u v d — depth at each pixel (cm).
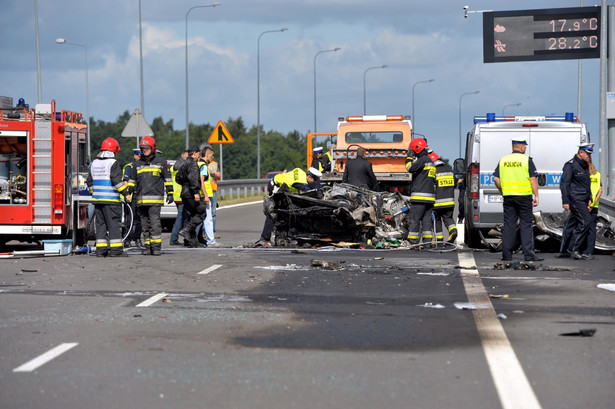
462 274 2334
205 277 2250
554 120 3297
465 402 1039
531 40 5281
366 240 3234
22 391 1090
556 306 1773
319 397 1062
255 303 1803
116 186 2841
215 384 1124
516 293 1967
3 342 1389
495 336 1442
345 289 2025
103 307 1744
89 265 2569
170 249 3238
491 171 3203
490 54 5303
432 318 1622
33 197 3055
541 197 3200
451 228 3331
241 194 9456
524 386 1112
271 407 1019
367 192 3325
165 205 4484
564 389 1100
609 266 2578
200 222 3388
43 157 3052
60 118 3155
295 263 2611
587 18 5234
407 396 1066
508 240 2717
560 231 3048
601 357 1286
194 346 1360
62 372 1188
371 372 1189
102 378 1155
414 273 2356
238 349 1339
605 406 1025
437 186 3312
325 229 3259
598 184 2867
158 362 1248
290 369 1206
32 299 1855
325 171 4547
